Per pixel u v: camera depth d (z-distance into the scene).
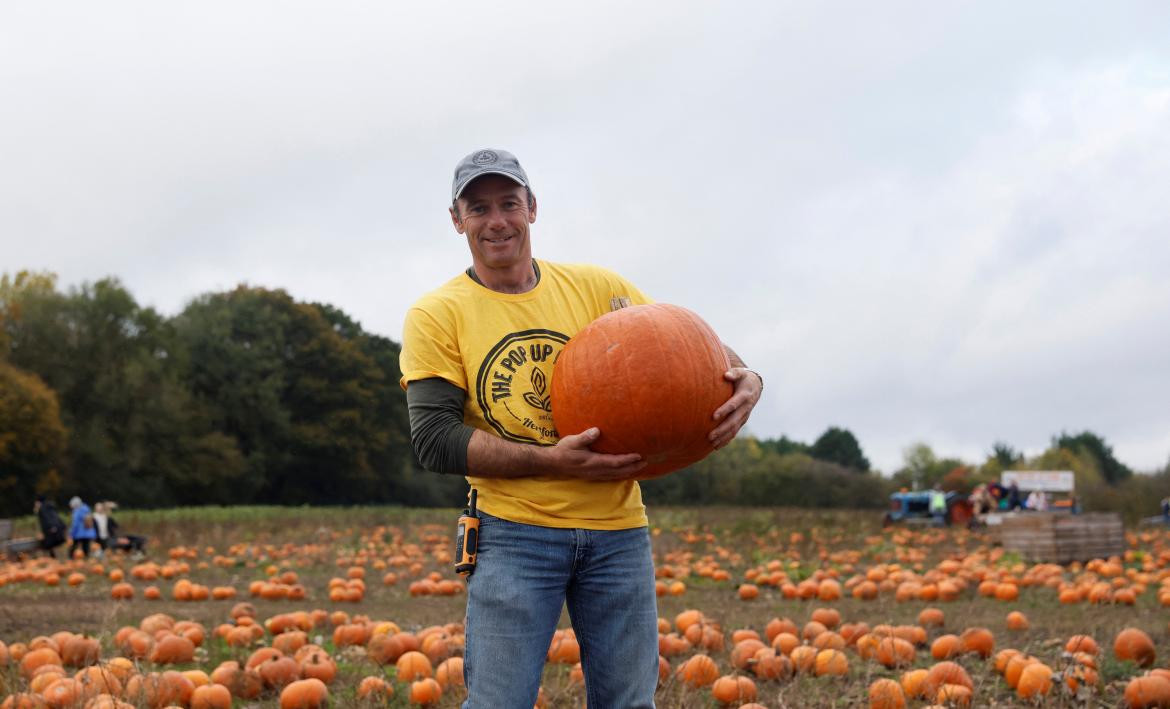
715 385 3.04
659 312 3.12
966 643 6.65
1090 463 69.75
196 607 10.49
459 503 66.38
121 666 5.49
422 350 3.04
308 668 5.91
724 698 5.36
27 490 43.78
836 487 56.97
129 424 49.84
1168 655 6.72
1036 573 12.36
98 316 50.50
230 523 28.45
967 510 31.16
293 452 58.72
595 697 3.14
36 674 5.38
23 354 48.84
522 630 2.98
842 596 11.51
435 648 6.32
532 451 2.92
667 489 57.88
